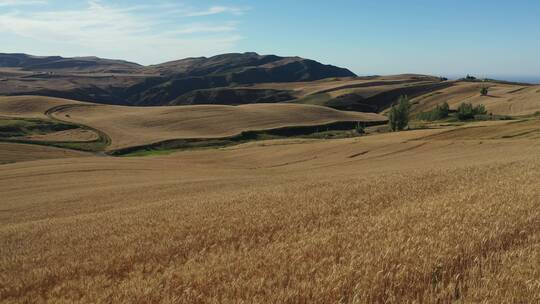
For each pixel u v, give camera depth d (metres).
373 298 6.55
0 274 10.56
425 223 10.70
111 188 38.00
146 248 11.41
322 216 13.87
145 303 7.13
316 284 7.02
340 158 58.75
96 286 8.28
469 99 166.00
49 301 7.72
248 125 120.75
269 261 8.57
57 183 45.66
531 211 11.16
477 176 21.75
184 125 118.94
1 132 107.31
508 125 65.50
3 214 27.61
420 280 7.08
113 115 130.00
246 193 24.02
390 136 70.94
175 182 39.50
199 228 13.46
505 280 6.59
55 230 17.14
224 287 7.33
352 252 8.42
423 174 24.50
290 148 72.00
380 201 16.34
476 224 10.16
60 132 111.88
